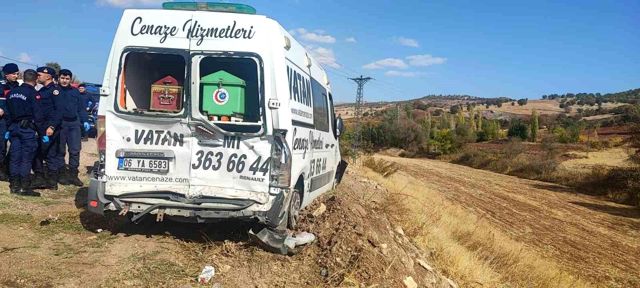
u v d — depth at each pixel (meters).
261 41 6.03
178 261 5.80
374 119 90.62
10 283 4.82
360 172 20.09
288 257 6.26
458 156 58.22
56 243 6.08
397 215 11.25
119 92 6.07
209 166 6.04
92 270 5.32
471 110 105.44
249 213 6.02
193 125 6.02
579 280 12.46
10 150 8.25
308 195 8.09
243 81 6.16
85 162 13.04
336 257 6.36
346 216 8.03
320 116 8.74
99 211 6.11
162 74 6.75
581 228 20.92
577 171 38.16
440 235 10.89
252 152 6.02
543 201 28.02
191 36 6.04
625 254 16.94
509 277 10.88
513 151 49.56
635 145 37.72
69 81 9.48
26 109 8.21
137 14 6.12
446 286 7.73
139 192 6.08
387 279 6.35
